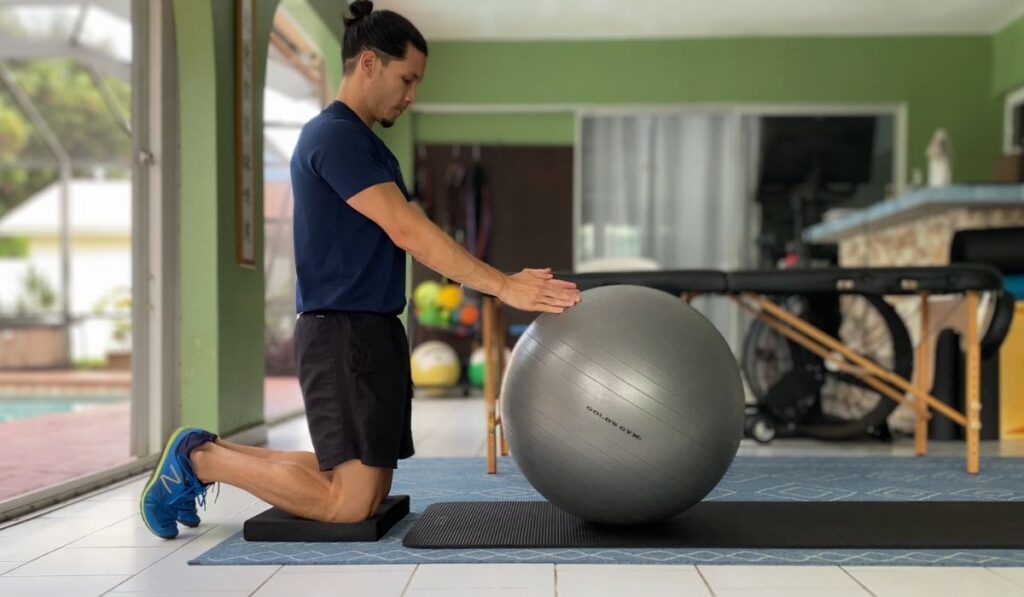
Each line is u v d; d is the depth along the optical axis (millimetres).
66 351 10117
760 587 1657
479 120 7328
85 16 7508
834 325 4082
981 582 1691
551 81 7203
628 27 6938
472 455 3539
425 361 6430
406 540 1988
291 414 5156
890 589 1647
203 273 3594
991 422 4059
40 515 2453
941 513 2277
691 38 7141
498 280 2004
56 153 10508
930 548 1936
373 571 1780
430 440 4047
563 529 2092
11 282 12203
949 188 4395
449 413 5340
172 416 3576
